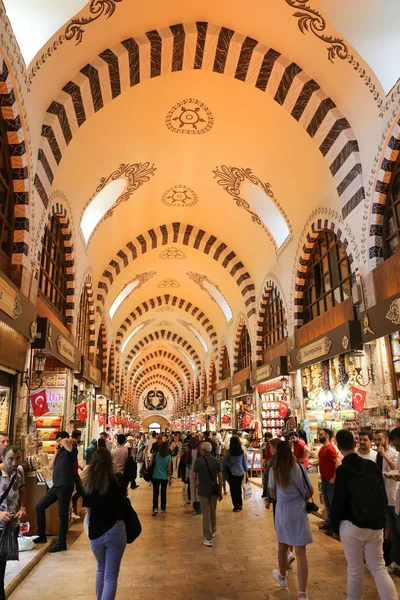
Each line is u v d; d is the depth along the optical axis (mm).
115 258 13531
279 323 11844
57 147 6637
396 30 6098
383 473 4039
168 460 7938
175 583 4199
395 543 4281
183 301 21031
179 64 7395
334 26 6211
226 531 6254
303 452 6621
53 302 8297
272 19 6684
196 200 12562
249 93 8211
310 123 7609
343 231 7652
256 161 9734
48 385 8891
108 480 3266
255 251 12820
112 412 19109
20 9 5520
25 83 5359
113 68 6906
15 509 3512
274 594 3896
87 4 5711
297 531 3754
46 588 4129
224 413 19172
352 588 3043
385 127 6344
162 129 9352
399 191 6363
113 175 9852
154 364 41562
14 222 5781
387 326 5965
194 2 6691
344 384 7863
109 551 3158
